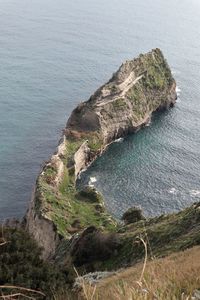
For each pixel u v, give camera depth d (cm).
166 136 15388
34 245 1673
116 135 15288
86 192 11612
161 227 5941
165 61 18850
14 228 1711
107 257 5916
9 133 14012
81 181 12794
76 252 6328
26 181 11675
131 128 15612
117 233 6838
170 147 14550
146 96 16975
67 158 12975
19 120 14925
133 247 5719
